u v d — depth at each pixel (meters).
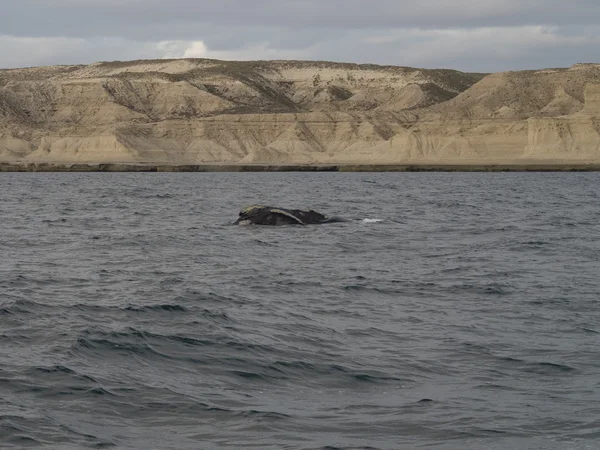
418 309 22.50
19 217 53.59
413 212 58.50
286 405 14.36
